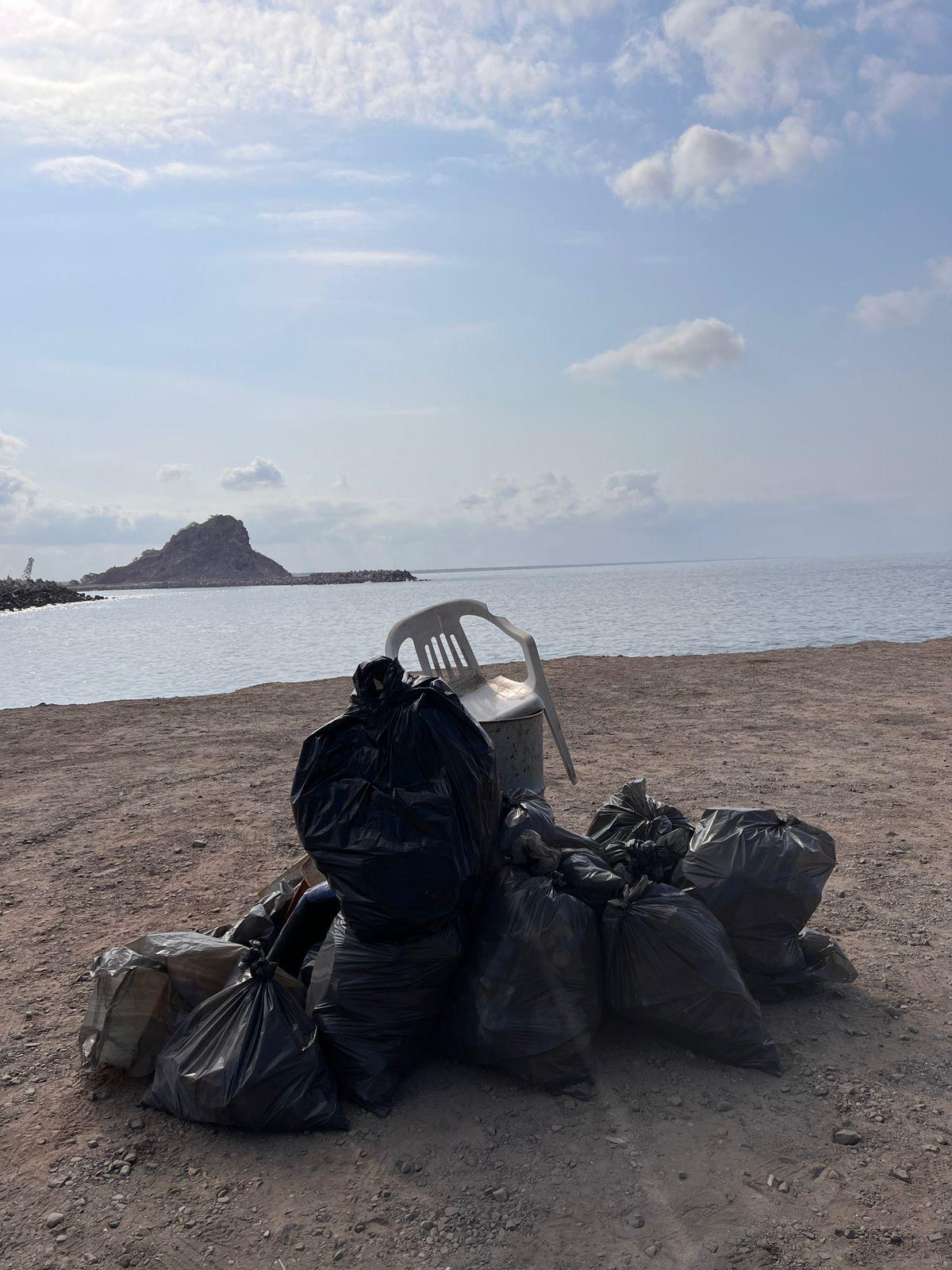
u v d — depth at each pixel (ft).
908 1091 9.34
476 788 9.59
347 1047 9.40
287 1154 8.61
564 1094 9.39
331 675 59.57
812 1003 11.22
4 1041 10.82
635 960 9.78
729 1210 7.66
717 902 10.78
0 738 31.50
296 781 9.73
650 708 33.35
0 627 140.87
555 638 80.12
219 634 110.11
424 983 9.59
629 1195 7.89
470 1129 8.89
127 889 15.85
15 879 16.49
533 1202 7.84
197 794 22.57
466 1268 7.13
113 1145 8.79
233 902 15.08
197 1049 9.23
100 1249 7.45
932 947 12.65
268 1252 7.38
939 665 42.57
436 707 9.77
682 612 116.16
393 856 9.12
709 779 22.12
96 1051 9.78
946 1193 7.80
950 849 16.66
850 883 15.06
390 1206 7.87
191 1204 7.96
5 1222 7.80
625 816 12.71
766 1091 9.39
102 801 22.11
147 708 37.88
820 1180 8.02
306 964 10.47
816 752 25.07
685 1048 10.11
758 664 44.91
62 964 12.87
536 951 9.48
